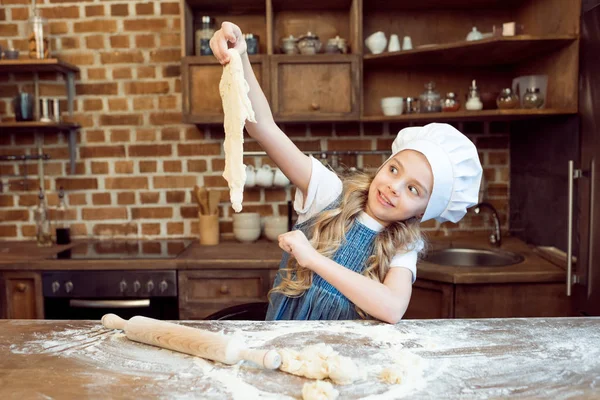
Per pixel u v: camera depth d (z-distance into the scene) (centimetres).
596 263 165
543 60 214
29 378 78
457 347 89
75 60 255
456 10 248
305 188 130
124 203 262
